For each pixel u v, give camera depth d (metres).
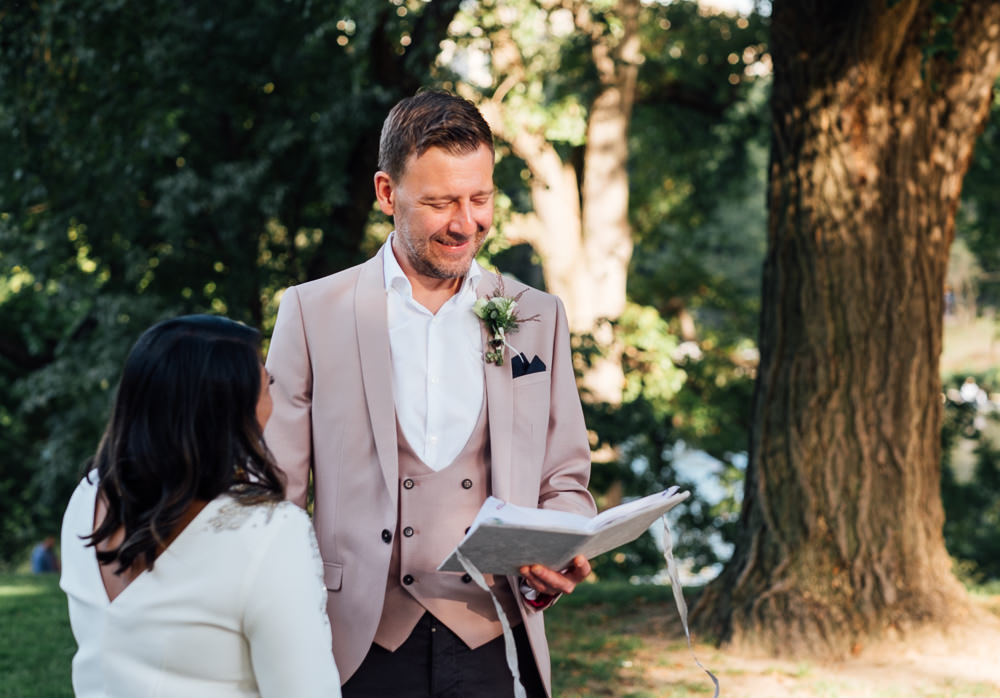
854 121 6.41
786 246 6.66
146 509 1.75
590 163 16.27
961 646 6.09
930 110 6.50
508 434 2.52
